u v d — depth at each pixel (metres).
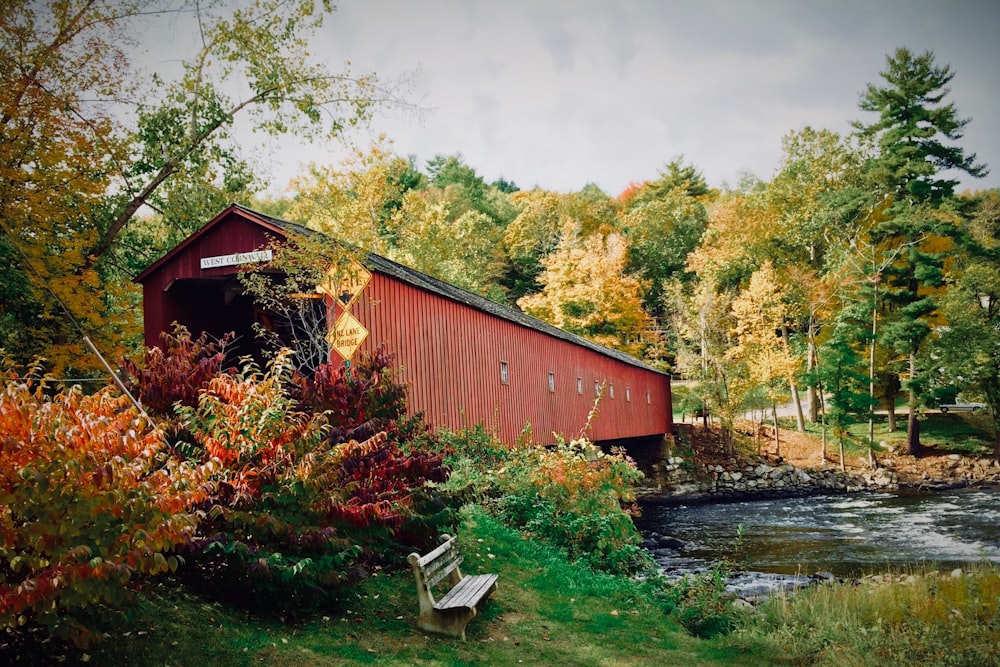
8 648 3.80
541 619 6.71
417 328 14.34
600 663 5.65
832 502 24.47
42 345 13.88
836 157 38.59
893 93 33.97
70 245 14.44
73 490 3.68
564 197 65.38
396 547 7.08
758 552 15.12
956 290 30.62
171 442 5.90
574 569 8.81
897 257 33.66
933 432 33.47
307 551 5.51
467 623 6.01
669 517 22.38
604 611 7.24
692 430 34.69
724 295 35.16
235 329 16.03
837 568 12.95
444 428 13.20
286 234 12.31
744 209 41.47
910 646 6.04
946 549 14.50
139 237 19.27
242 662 4.33
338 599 5.73
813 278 34.16
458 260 39.19
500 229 60.31
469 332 16.53
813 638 6.41
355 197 23.30
